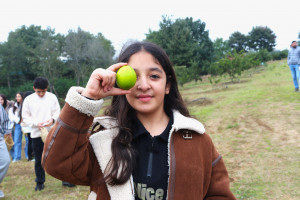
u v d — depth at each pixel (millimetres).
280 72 20562
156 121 1500
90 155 1331
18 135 6664
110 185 1223
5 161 3670
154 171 1359
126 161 1253
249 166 4094
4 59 42625
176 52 31391
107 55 37469
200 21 36500
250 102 9117
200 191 1354
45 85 4266
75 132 1131
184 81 19094
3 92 37906
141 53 1360
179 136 1424
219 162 1537
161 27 32219
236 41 73000
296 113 6645
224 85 16828
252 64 24328
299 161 4000
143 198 1341
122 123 1384
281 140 5012
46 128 4246
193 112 8461
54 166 1142
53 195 4137
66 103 1137
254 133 5707
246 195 3260
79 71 35844
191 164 1351
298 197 3082
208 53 35031
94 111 1126
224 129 6395
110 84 1153
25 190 4488
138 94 1335
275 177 3631
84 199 3908
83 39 36688
